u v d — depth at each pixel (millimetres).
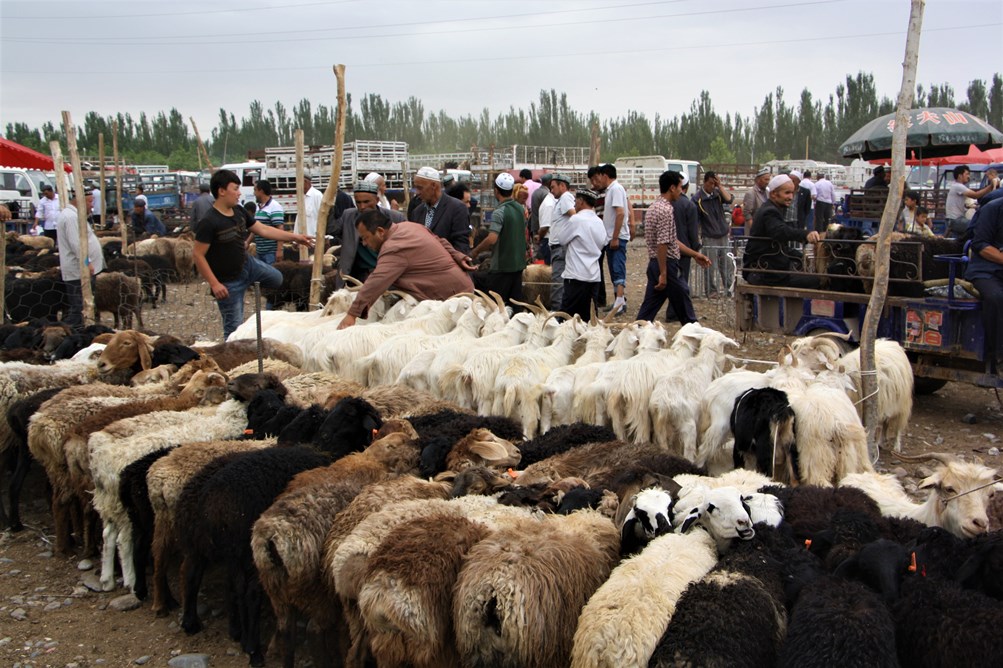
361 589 4223
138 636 5465
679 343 7441
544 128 79562
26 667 5070
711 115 76438
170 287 21172
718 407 6754
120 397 7105
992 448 8031
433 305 9500
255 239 17344
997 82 60688
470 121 82125
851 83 68438
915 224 13594
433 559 4113
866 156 14938
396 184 28234
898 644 3771
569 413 7465
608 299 16219
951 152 14422
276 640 5176
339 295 10266
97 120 86000
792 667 3484
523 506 5020
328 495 4918
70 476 6492
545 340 8477
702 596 3746
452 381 7953
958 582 4086
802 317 9852
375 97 80312
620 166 35062
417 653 4062
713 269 15984
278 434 6402
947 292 8711
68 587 6168
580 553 4262
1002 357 8336
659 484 5039
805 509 4930
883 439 8203
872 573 3930
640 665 3586
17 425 7059
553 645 4000
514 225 11031
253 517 5094
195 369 7535
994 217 8109
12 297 14086
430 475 5734
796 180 16094
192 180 41000
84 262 12000
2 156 16859
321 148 28062
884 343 7980
